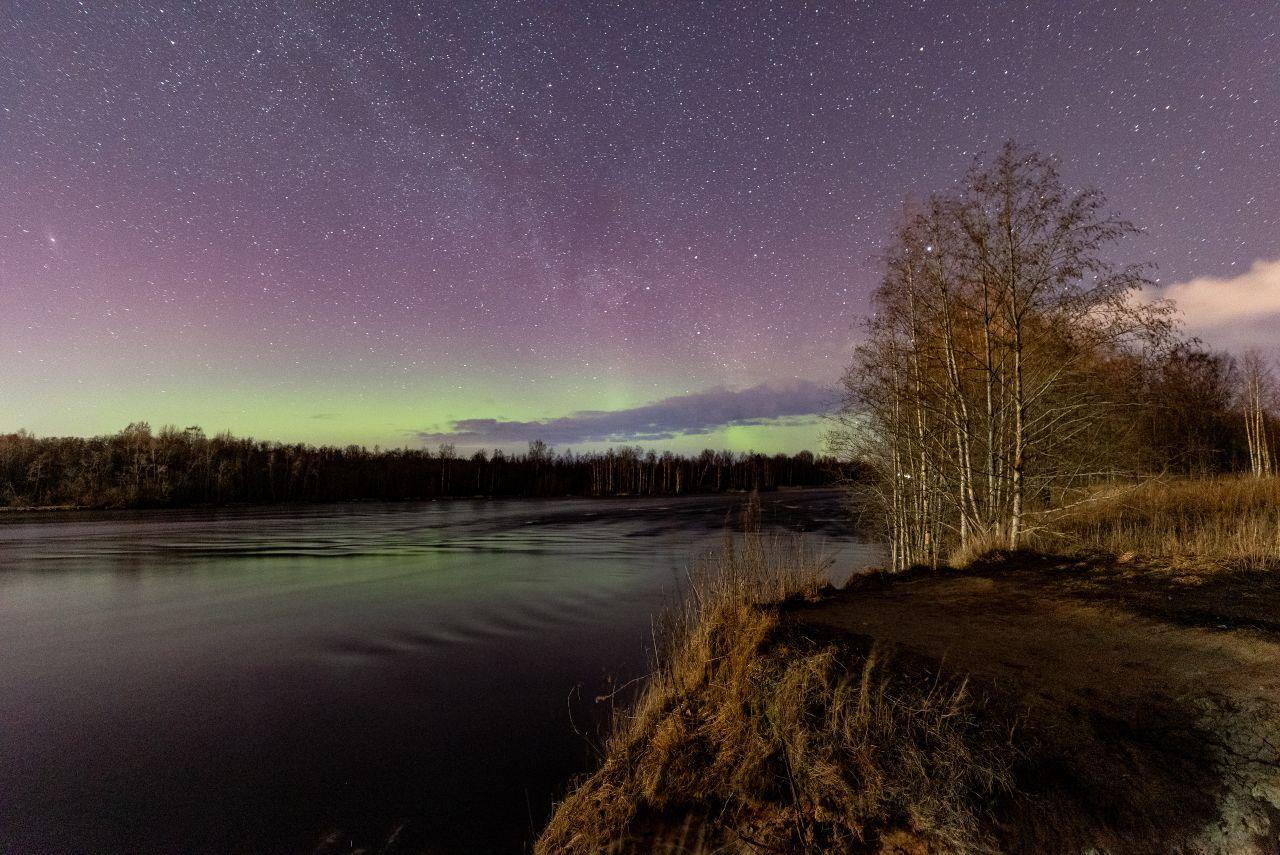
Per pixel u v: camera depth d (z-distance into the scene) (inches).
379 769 291.6
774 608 311.9
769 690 211.6
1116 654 238.2
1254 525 433.7
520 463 5007.4
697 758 197.6
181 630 566.3
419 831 241.0
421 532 1630.2
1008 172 568.1
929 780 170.2
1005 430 614.2
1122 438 650.2
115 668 452.4
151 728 342.6
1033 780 169.8
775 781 181.8
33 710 370.3
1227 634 246.4
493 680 418.3
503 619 601.9
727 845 166.9
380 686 407.8
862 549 1090.1
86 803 264.5
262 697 388.8
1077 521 596.7
